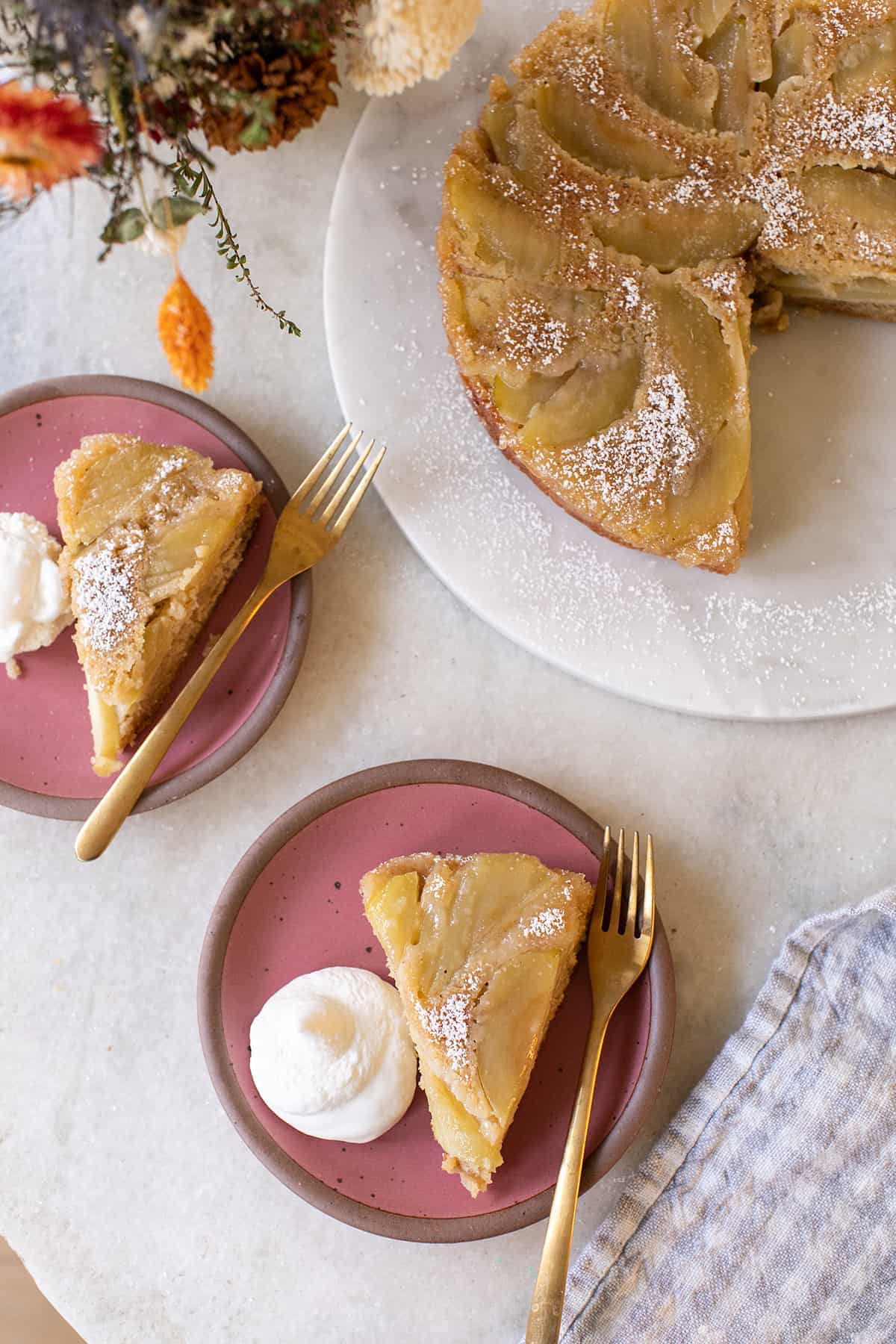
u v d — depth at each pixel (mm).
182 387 882
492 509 868
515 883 830
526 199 836
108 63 729
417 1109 846
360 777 843
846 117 845
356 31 802
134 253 885
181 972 871
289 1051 821
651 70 843
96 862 873
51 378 878
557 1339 800
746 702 864
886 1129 853
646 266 839
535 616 864
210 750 850
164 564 833
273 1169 829
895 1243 849
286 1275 861
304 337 885
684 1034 870
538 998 818
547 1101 841
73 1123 867
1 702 855
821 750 878
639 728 877
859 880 875
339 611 879
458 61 870
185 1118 867
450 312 838
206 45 740
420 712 877
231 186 885
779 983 856
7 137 697
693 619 867
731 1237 850
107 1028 870
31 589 843
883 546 874
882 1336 846
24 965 872
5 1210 864
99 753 837
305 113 790
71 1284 861
